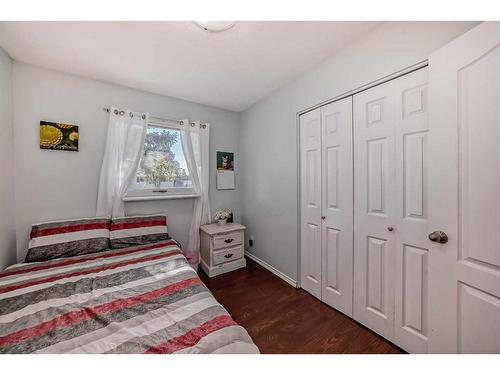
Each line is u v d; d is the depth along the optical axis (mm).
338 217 1744
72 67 1877
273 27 1391
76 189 2033
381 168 1435
